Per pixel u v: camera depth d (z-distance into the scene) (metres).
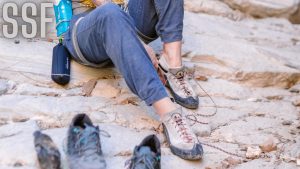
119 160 2.24
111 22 2.30
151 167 2.03
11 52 2.80
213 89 3.09
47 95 2.59
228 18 4.44
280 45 4.12
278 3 4.81
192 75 3.16
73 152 2.05
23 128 2.31
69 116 2.46
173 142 2.33
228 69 3.33
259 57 3.61
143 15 2.82
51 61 2.80
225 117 2.82
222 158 2.43
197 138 2.37
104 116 2.52
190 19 3.99
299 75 3.44
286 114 3.03
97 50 2.54
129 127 2.49
